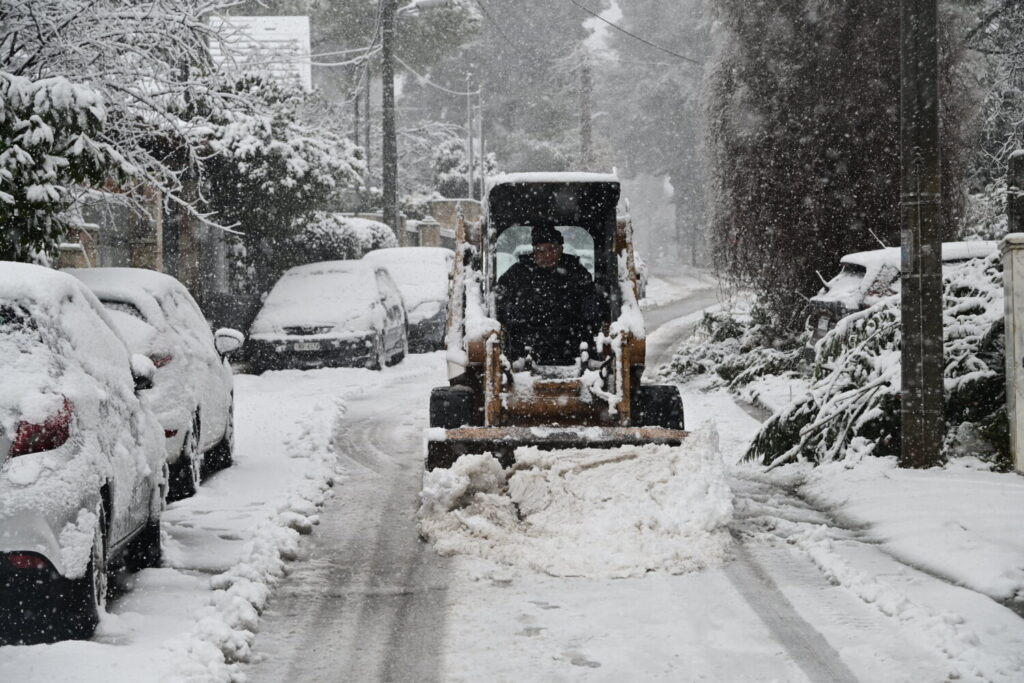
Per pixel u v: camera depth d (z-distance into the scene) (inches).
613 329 597.0
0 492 353.1
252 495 619.5
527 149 3863.2
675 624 393.7
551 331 679.1
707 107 1341.0
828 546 490.3
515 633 386.6
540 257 669.3
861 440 677.9
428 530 523.5
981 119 1370.6
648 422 616.4
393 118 1991.9
